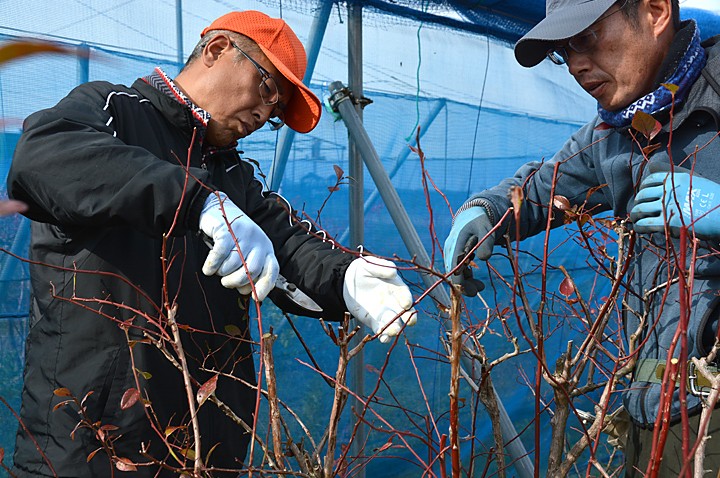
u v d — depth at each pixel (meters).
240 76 1.50
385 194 2.46
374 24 2.84
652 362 1.41
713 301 1.30
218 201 1.19
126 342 1.35
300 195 2.73
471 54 3.21
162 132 1.48
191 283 1.47
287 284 1.50
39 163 1.15
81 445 1.31
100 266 1.35
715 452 1.24
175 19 2.34
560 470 1.21
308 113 1.69
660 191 1.33
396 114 2.98
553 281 3.42
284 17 2.56
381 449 1.34
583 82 1.53
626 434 1.62
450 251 1.62
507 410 3.19
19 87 2.05
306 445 2.66
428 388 3.05
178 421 1.42
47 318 1.37
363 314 1.47
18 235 2.18
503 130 3.33
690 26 1.41
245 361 1.62
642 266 1.54
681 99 1.41
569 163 1.78
